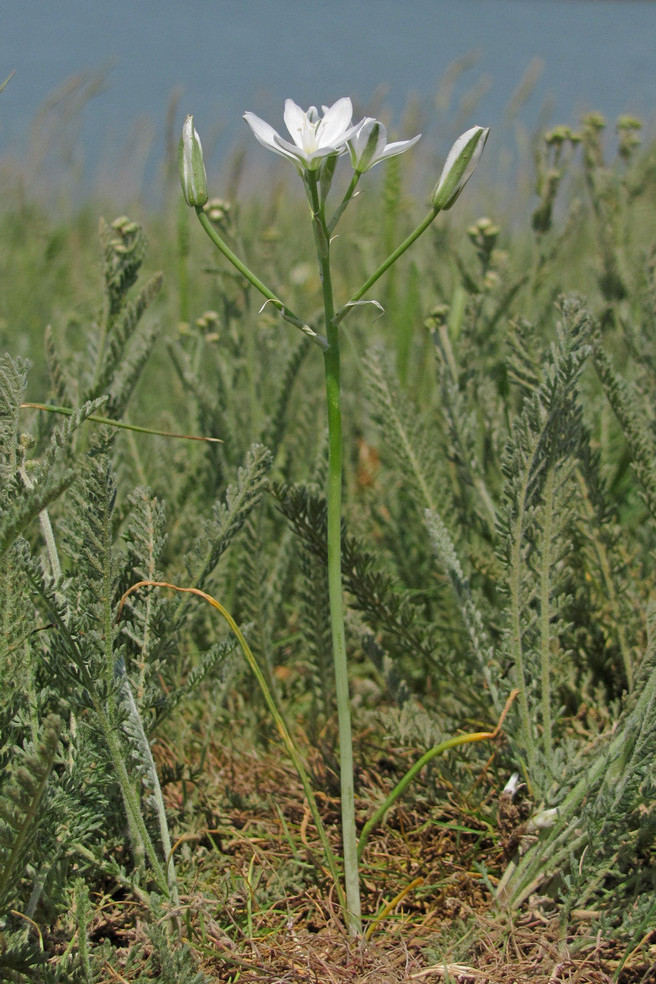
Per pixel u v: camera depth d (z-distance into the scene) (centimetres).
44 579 132
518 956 142
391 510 260
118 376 223
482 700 188
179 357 259
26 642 135
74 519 151
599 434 262
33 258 471
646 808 152
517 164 443
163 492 249
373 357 216
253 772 196
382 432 216
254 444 157
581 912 146
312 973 141
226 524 157
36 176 505
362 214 520
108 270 209
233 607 237
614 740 149
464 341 232
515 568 154
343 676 143
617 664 205
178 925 139
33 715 138
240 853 174
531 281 266
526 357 201
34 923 129
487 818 167
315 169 129
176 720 187
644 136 380
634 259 297
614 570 196
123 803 147
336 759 183
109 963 131
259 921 152
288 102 137
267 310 322
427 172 431
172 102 380
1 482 134
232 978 142
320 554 172
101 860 140
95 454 151
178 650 169
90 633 132
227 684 187
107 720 132
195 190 131
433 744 169
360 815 177
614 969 141
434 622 243
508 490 151
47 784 121
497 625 202
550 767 153
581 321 150
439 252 321
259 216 470
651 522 201
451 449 214
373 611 180
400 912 159
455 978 137
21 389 135
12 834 113
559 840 145
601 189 290
